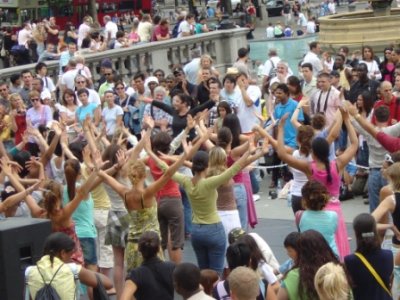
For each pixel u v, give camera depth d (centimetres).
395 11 4506
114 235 1498
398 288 1302
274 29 6456
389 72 2709
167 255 1733
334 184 1413
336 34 3972
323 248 1093
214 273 1179
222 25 4400
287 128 2031
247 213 1677
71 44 3319
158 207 1568
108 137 2261
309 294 1076
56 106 2409
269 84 2577
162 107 2073
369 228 1139
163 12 8481
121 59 3709
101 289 1198
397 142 1619
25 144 2062
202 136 1459
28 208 1489
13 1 6862
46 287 1162
